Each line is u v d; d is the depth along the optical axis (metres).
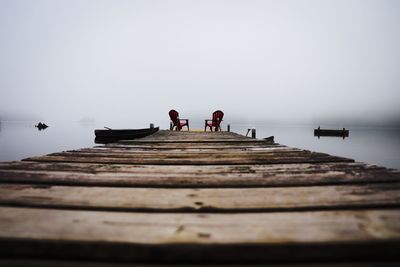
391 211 1.17
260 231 0.96
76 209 1.24
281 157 2.96
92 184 1.71
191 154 3.30
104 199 1.37
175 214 1.16
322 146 36.47
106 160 2.75
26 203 1.27
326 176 1.91
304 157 2.94
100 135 13.93
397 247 0.85
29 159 2.69
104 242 0.85
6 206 1.25
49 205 1.25
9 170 2.08
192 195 1.46
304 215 1.13
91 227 0.99
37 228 0.98
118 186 1.70
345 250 0.85
